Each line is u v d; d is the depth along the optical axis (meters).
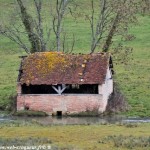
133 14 141.50
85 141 81.50
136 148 74.81
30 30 147.50
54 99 131.75
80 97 130.50
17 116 129.50
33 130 94.50
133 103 138.88
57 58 137.25
